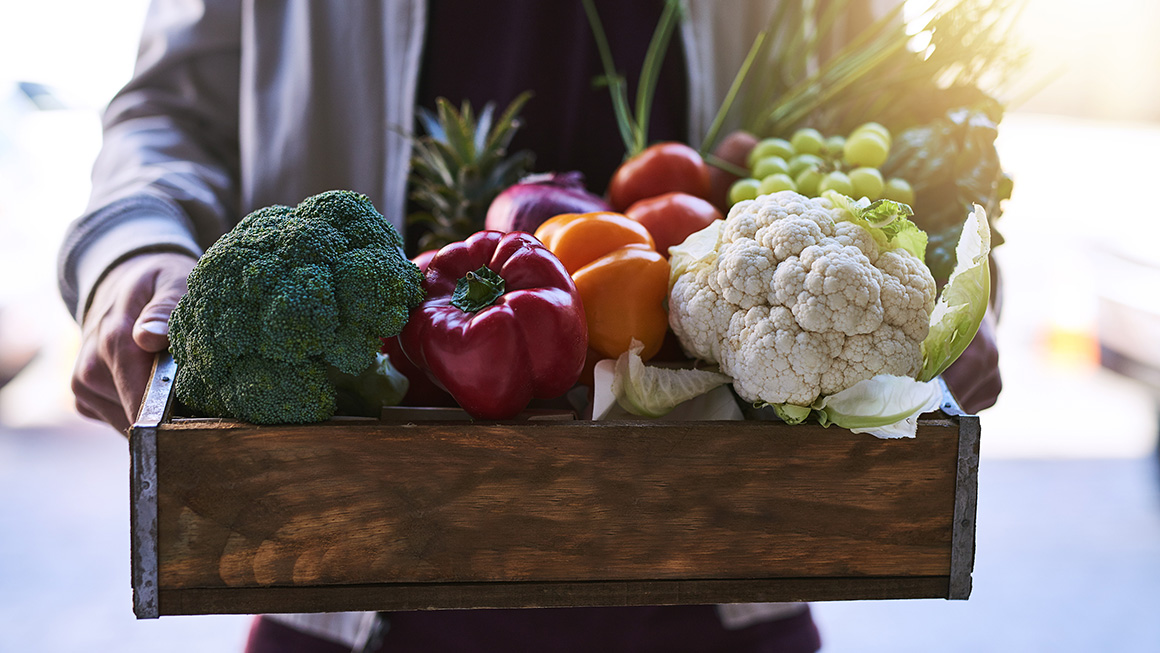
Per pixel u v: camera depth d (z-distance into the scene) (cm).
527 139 140
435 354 81
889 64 125
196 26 136
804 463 81
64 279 109
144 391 88
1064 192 488
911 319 82
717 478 81
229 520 77
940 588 84
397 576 80
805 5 136
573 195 110
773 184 104
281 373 77
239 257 78
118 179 120
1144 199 466
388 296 80
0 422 356
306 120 134
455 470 79
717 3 138
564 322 81
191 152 132
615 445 79
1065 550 296
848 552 83
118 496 312
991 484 335
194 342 78
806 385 80
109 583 269
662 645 138
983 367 100
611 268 89
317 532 79
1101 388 407
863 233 84
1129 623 262
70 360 397
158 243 103
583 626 137
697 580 82
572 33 137
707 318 85
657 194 113
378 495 79
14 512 300
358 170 136
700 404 89
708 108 139
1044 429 373
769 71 137
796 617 142
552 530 80
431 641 137
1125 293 369
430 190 123
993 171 110
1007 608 271
